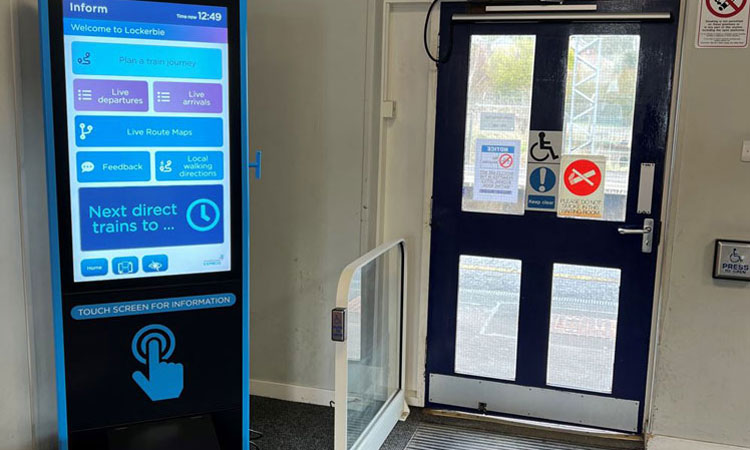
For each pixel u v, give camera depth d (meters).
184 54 2.11
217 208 2.21
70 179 2.01
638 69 2.82
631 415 2.99
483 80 3.01
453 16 2.97
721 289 2.69
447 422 3.13
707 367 2.74
